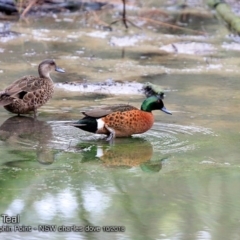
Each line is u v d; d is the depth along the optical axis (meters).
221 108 14.08
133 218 8.90
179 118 13.34
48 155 11.20
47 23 22.67
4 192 9.66
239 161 11.05
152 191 9.80
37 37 20.58
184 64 17.95
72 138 12.09
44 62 14.16
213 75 16.86
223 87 15.74
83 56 18.47
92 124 11.97
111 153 11.34
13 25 22.05
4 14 23.31
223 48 19.98
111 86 15.57
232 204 9.41
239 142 11.98
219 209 9.25
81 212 9.06
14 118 13.30
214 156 11.27
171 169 10.69
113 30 22.03
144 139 12.12
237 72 17.23
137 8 25.59
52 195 9.59
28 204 9.28
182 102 14.45
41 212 9.07
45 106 14.06
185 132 12.51
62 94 14.95
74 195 9.61
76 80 16.03
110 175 10.40
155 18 24.08
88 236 8.38
